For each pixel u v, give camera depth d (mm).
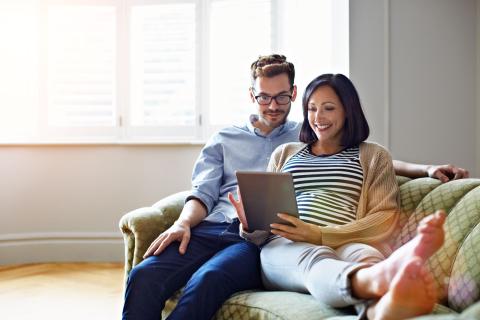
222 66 3574
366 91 2793
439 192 1516
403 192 1646
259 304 1361
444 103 2750
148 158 3553
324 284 1224
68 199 3561
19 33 3605
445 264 1301
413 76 2768
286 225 1501
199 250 1703
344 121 1765
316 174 1699
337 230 1479
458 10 2729
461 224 1338
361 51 2791
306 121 1823
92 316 2369
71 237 3551
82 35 3635
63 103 3646
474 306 959
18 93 3613
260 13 3527
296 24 3420
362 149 1734
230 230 1770
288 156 1850
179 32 3602
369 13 2785
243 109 3564
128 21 3617
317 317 1214
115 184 3564
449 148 2752
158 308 1552
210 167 2010
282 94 1955
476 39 2713
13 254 3479
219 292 1479
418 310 991
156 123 3621
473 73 2721
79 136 3637
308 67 3361
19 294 2742
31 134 3633
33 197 3539
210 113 3596
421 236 1022
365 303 1132
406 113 2779
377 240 1509
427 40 2750
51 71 3637
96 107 3637
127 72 3623
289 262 1412
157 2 3604
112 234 3547
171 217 1854
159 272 1577
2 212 3492
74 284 2945
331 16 3148
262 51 3527
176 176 3539
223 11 3570
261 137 2031
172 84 3615
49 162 3551
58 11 3625
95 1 3621
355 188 1655
